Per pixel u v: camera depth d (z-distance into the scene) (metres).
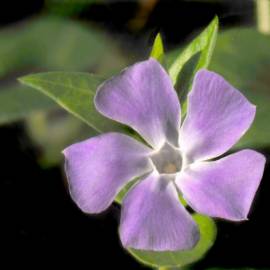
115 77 0.23
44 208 0.30
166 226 0.24
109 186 0.23
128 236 0.23
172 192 0.24
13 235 0.30
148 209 0.24
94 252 0.29
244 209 0.23
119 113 0.23
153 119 0.24
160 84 0.23
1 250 0.30
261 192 0.29
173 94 0.24
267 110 0.28
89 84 0.24
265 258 0.28
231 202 0.23
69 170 0.23
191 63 0.24
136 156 0.24
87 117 0.24
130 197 0.24
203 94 0.23
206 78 0.23
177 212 0.24
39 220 0.30
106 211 0.30
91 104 0.24
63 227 0.30
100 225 0.30
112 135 0.24
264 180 0.29
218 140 0.23
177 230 0.23
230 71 0.29
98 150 0.23
